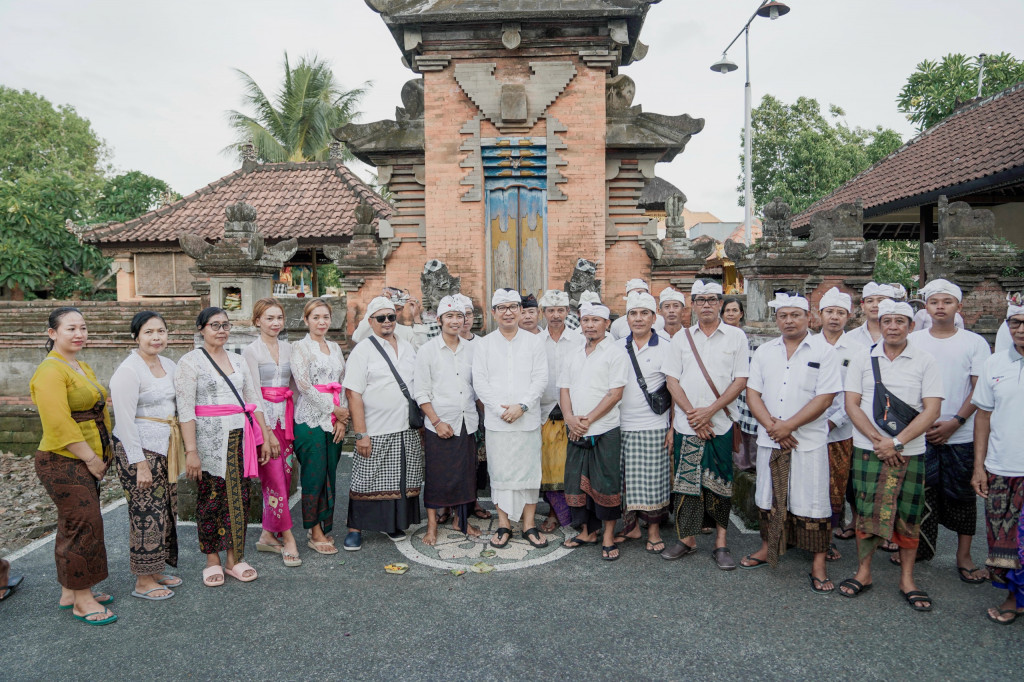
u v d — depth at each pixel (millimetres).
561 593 4281
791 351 4418
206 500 4453
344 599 4238
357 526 5078
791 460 4336
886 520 4047
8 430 9359
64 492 3912
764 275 6809
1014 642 3652
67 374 3939
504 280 7734
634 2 7117
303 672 3438
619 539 5195
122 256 15164
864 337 5406
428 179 7574
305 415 4914
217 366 4477
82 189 16312
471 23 7215
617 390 4707
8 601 4293
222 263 7508
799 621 3893
